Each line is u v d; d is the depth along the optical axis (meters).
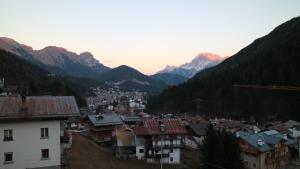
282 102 129.12
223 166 55.91
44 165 38.47
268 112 130.00
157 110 185.62
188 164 67.19
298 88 125.56
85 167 48.06
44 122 38.69
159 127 68.00
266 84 140.88
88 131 88.88
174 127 69.25
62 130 45.88
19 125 37.69
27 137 37.94
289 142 85.31
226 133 59.72
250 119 130.88
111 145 77.94
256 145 71.94
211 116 146.38
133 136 70.19
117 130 75.44
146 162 64.12
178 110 171.25
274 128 97.88
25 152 37.81
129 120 110.88
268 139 77.31
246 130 94.62
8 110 37.50
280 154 76.69
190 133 89.81
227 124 106.38
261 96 136.38
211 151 57.78
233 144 57.94
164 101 186.62
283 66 142.88
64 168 43.03
